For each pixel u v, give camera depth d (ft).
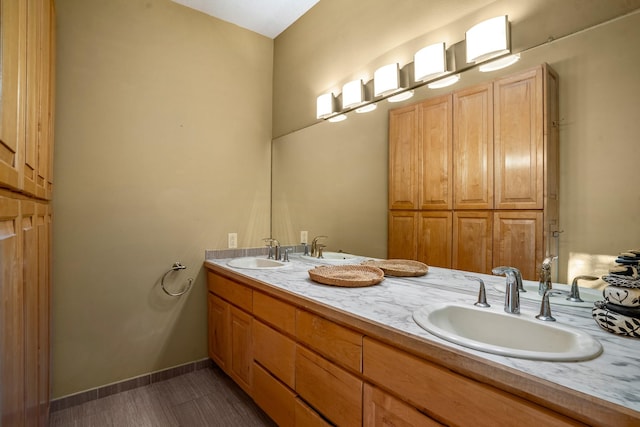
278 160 9.12
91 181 6.51
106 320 6.67
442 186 5.42
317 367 4.30
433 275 5.47
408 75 6.06
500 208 4.71
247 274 6.18
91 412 6.09
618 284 3.18
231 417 5.99
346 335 3.84
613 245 3.70
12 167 2.41
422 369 2.99
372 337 3.53
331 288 5.02
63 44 6.23
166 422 5.83
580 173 3.98
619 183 3.68
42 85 4.06
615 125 3.73
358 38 7.05
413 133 5.87
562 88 4.17
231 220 8.46
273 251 8.68
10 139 2.32
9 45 2.26
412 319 3.55
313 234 7.97
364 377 3.62
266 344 5.47
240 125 8.68
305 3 8.00
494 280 4.76
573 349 2.87
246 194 8.77
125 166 6.89
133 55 7.02
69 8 6.30
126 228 6.91
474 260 4.99
